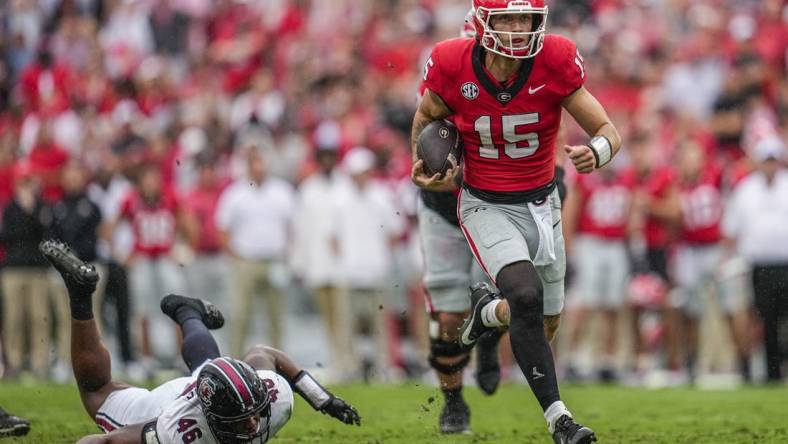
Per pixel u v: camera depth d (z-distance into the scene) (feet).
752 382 115.55
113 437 52.65
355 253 118.11
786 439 68.13
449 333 68.95
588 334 119.96
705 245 118.42
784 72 142.51
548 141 57.77
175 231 119.34
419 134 58.65
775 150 112.98
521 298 54.85
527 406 88.02
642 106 142.51
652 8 165.99
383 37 160.35
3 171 124.06
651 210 117.91
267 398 52.49
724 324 118.21
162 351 125.08
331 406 58.13
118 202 118.62
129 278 118.32
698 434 70.90
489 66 56.08
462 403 71.41
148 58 165.89
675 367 119.85
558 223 59.52
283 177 139.44
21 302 115.14
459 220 59.77
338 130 132.87
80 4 170.40
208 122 139.85
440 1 164.04
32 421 75.10
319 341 142.72
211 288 121.60
